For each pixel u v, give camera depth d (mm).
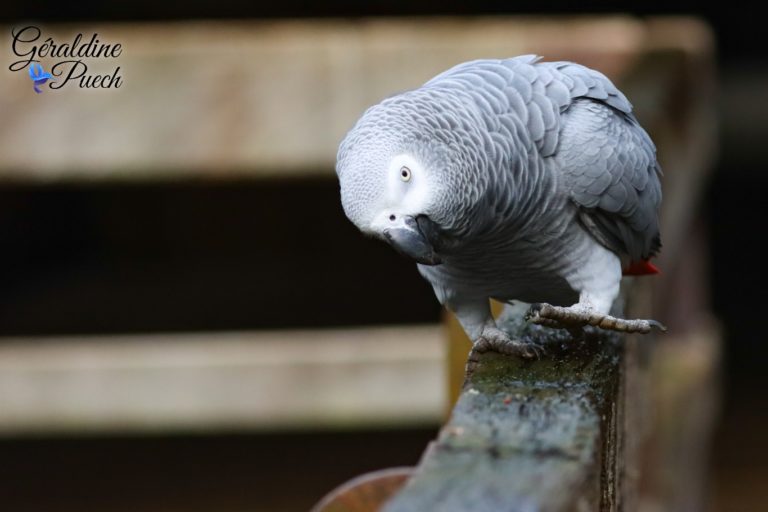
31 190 12477
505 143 3613
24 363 6484
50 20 12672
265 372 6426
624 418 3838
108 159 6109
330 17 13523
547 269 3965
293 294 11266
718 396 9078
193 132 6105
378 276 11797
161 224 12734
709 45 8391
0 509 8352
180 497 8469
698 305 8742
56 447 9586
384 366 6359
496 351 3537
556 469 2334
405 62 6074
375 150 3461
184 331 10156
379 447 9281
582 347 3527
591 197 3789
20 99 6070
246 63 6062
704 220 9805
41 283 11945
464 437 2527
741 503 9633
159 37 6246
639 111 4836
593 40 6156
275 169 6125
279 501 8344
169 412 6496
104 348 6562
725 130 23141
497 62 3932
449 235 3561
